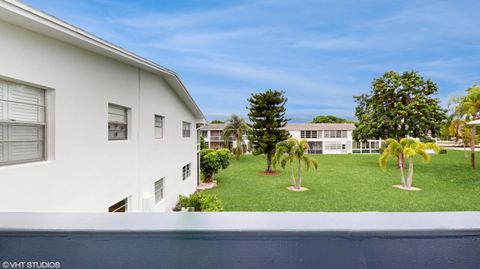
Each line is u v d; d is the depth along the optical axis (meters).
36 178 3.92
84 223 0.80
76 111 4.80
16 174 3.60
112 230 0.77
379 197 13.67
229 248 0.77
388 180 18.47
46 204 4.09
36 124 4.07
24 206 3.71
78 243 0.78
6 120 3.63
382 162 16.72
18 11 3.23
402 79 26.20
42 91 4.21
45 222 0.81
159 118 9.21
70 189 4.63
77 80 4.82
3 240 0.80
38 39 3.96
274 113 22.52
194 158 14.91
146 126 7.80
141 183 7.47
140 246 0.78
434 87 26.42
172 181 10.31
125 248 0.78
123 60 6.21
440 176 19.50
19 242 0.79
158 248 0.78
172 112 10.28
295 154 16.14
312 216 0.86
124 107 6.70
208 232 0.77
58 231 0.78
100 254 0.78
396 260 0.77
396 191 15.04
